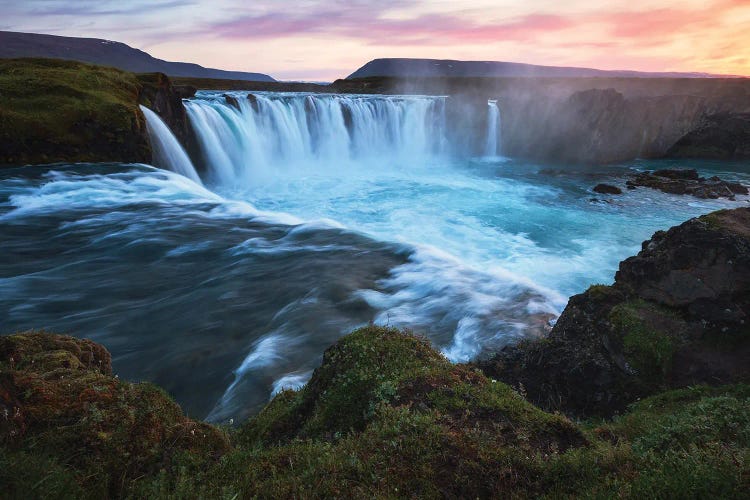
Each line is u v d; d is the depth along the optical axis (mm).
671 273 8102
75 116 23516
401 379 4746
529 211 23547
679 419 4855
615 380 7652
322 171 35625
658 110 43344
